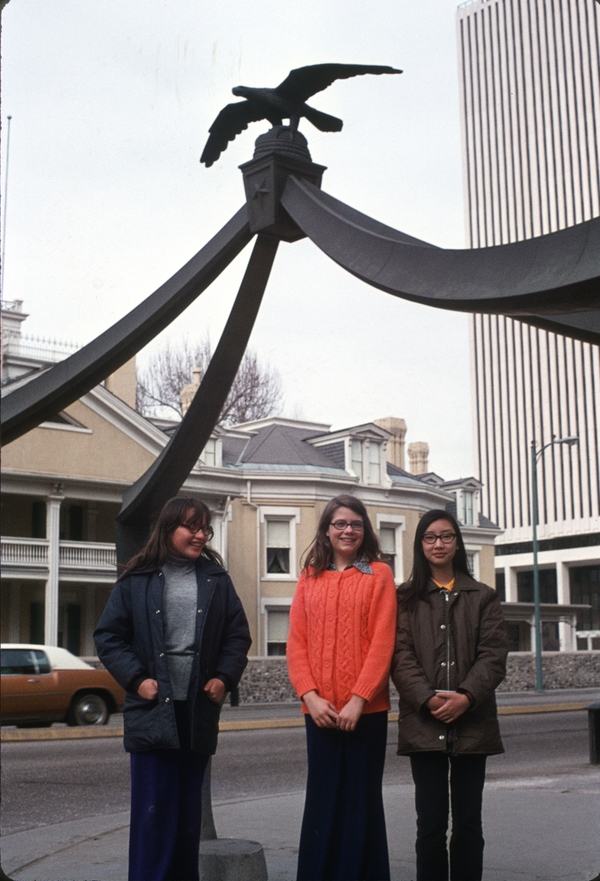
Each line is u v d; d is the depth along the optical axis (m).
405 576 33.28
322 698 3.84
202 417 4.70
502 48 87.62
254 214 4.23
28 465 24.61
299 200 4.10
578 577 76.62
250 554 30.38
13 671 14.85
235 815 7.12
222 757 11.71
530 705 21.91
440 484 38.16
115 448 26.41
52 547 24.78
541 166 84.31
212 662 3.82
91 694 15.57
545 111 83.94
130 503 5.08
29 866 5.58
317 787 3.85
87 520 27.09
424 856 3.86
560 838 5.96
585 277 2.85
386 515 33.12
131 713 3.74
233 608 3.93
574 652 34.00
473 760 3.91
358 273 3.70
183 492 27.80
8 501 26.06
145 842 3.68
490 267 3.19
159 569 3.86
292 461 31.61
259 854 4.61
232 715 20.19
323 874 3.77
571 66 81.62
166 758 3.72
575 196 81.38
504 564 81.88
